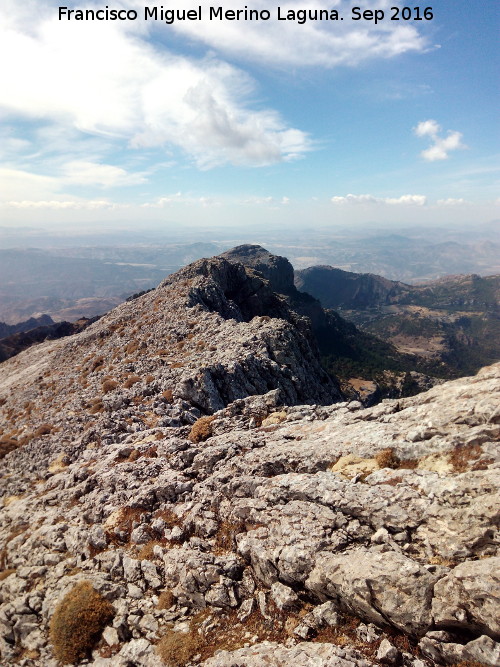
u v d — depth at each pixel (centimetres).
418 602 1202
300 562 1512
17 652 1847
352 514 1563
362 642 1305
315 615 1426
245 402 3161
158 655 1545
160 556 1977
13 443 4303
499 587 1056
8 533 2691
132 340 6366
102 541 2183
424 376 19488
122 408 4075
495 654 1042
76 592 1889
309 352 6306
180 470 2544
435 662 1162
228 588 1695
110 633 1720
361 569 1330
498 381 1766
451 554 1266
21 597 2062
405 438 1739
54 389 5738
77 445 3562
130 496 2444
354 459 1802
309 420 2575
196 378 4028
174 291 8088
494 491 1298
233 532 1905
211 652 1498
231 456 2338
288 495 1791
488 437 1527
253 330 5403
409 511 1427
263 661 1317
